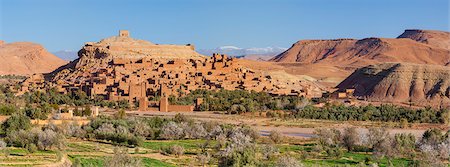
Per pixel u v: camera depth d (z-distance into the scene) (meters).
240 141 134.25
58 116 180.62
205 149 139.62
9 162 113.06
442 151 129.88
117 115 190.75
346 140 144.88
